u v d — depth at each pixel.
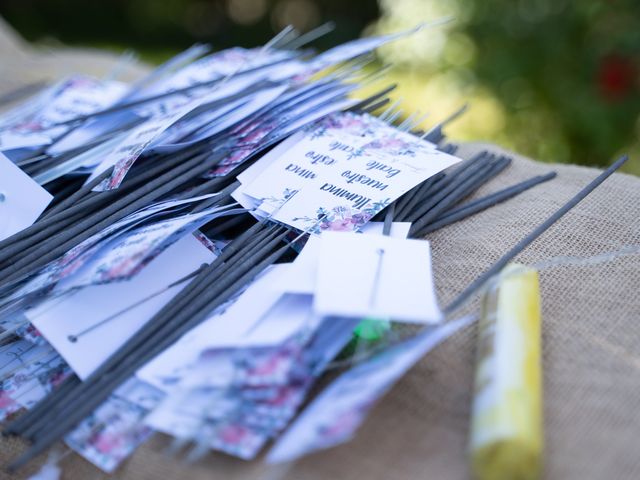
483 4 2.67
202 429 0.84
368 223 1.16
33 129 1.48
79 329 0.99
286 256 1.18
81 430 0.93
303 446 0.75
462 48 2.75
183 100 1.49
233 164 1.26
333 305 0.85
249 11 5.02
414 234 1.21
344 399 0.80
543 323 1.02
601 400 0.89
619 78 2.48
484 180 1.37
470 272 1.12
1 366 1.07
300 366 0.85
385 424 0.89
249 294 0.99
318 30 1.76
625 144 2.59
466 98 2.83
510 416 0.77
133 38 4.93
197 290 1.04
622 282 1.08
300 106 1.38
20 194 1.18
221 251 1.16
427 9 2.79
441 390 0.92
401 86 3.08
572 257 1.13
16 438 1.01
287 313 0.92
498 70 2.65
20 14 4.93
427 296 0.89
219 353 0.90
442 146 1.48
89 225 1.14
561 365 0.95
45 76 2.05
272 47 1.92
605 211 1.23
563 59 2.62
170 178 1.25
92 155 1.36
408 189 1.16
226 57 1.65
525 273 1.01
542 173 1.39
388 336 0.97
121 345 1.00
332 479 0.83
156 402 0.93
